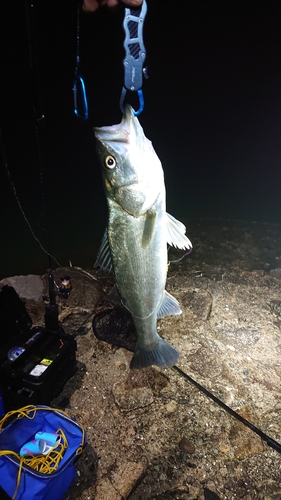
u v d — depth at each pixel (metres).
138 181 0.54
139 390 1.03
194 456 0.87
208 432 0.92
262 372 1.09
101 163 0.55
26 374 0.92
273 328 1.26
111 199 0.56
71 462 0.78
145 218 0.56
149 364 0.68
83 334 1.22
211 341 1.19
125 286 0.61
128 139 0.53
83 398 1.02
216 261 1.71
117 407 0.99
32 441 0.84
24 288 1.41
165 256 0.60
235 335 1.22
